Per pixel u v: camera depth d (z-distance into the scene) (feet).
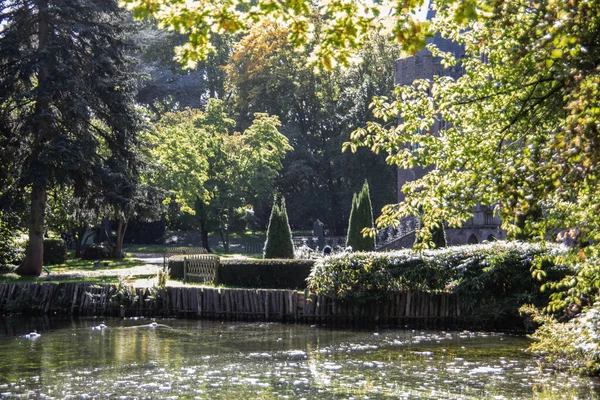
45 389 41.55
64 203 134.51
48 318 84.53
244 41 231.30
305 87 229.25
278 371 47.03
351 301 77.66
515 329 72.28
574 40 23.84
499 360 51.11
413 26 22.58
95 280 108.27
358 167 216.95
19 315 87.76
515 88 34.35
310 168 220.84
